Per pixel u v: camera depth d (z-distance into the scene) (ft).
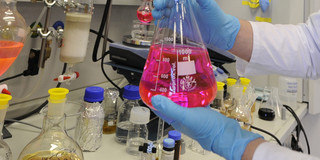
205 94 2.32
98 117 3.56
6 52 2.42
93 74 5.41
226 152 2.57
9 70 4.05
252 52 3.41
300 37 3.47
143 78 2.40
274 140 4.19
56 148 2.64
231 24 3.35
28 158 2.55
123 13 5.74
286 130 4.57
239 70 3.94
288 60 3.42
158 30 2.50
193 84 2.27
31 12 4.14
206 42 3.54
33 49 4.00
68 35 3.16
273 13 6.45
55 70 4.70
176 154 3.27
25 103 4.38
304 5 6.15
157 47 2.38
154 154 3.31
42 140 2.68
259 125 4.70
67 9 3.10
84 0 3.14
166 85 2.27
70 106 4.10
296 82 5.72
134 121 3.54
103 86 5.57
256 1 6.49
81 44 3.23
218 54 5.80
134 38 4.70
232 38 3.39
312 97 6.12
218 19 3.25
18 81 4.21
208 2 3.12
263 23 3.61
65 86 4.89
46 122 2.72
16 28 2.58
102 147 3.60
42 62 3.49
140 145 3.39
